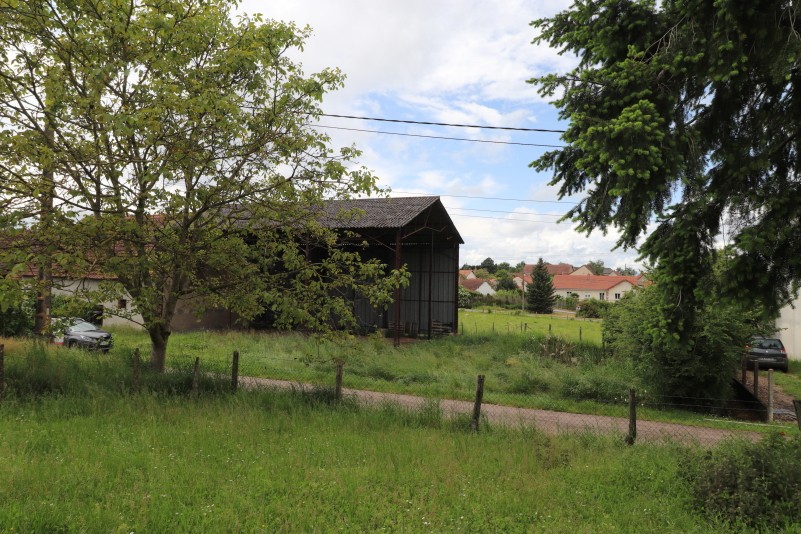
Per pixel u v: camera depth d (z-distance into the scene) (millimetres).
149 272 10469
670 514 5277
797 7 4898
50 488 5000
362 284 10695
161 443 6859
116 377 10312
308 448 7012
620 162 5344
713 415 12461
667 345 6746
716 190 6262
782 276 5953
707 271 6410
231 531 4398
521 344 21422
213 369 13797
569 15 6461
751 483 5320
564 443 7711
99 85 8055
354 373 15547
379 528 4656
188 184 9680
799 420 6520
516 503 5355
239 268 10859
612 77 5793
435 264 31281
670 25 5961
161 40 9219
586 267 130625
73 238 8695
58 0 8688
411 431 8367
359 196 10016
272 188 9812
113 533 4180
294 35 9945
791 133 5902
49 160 8445
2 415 7891
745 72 5441
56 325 9078
